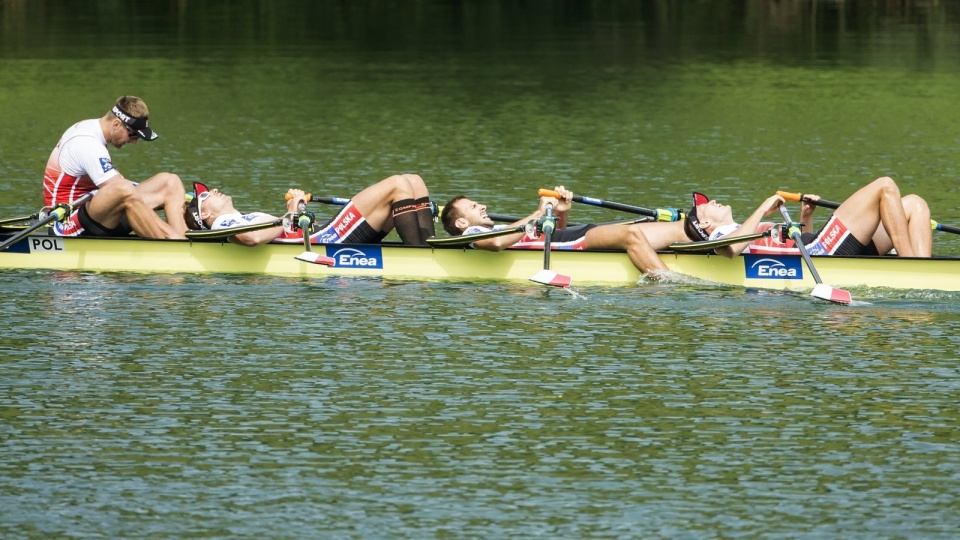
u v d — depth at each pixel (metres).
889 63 134.38
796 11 186.25
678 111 105.94
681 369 42.50
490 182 76.25
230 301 50.81
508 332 46.66
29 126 96.56
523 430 37.31
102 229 55.72
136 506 32.66
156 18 178.25
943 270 51.12
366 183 75.94
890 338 45.66
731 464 35.00
